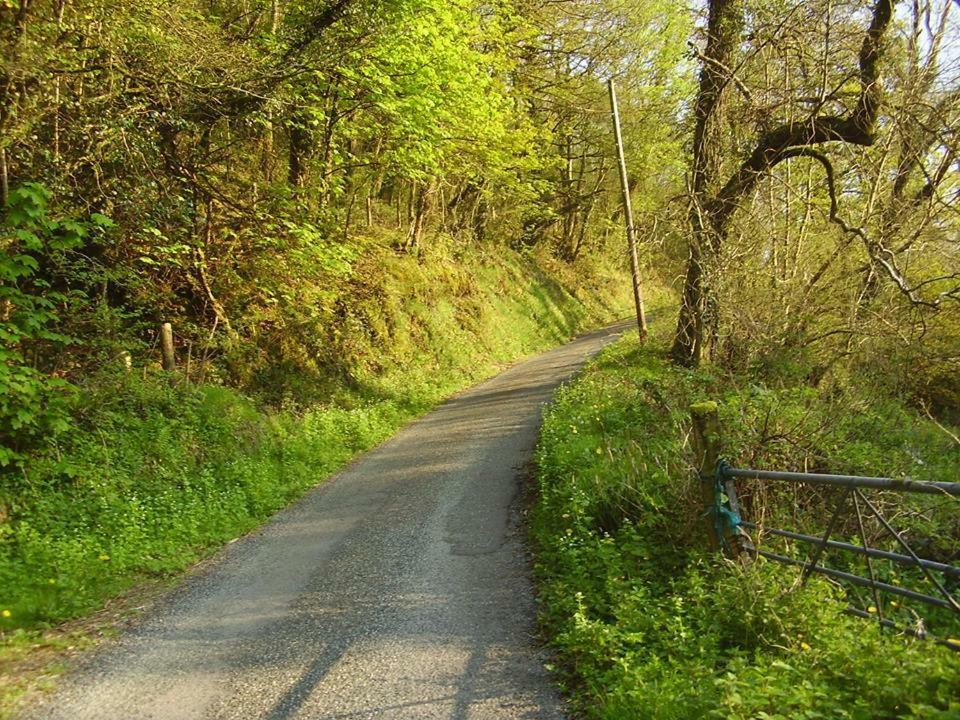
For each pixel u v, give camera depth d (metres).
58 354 8.99
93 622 5.62
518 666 4.39
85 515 7.24
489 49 21.23
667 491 6.22
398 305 19.25
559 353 24.86
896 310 9.29
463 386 18.83
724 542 4.99
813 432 6.16
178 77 10.35
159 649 5.05
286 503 9.16
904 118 9.33
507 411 13.97
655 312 24.67
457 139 18.64
